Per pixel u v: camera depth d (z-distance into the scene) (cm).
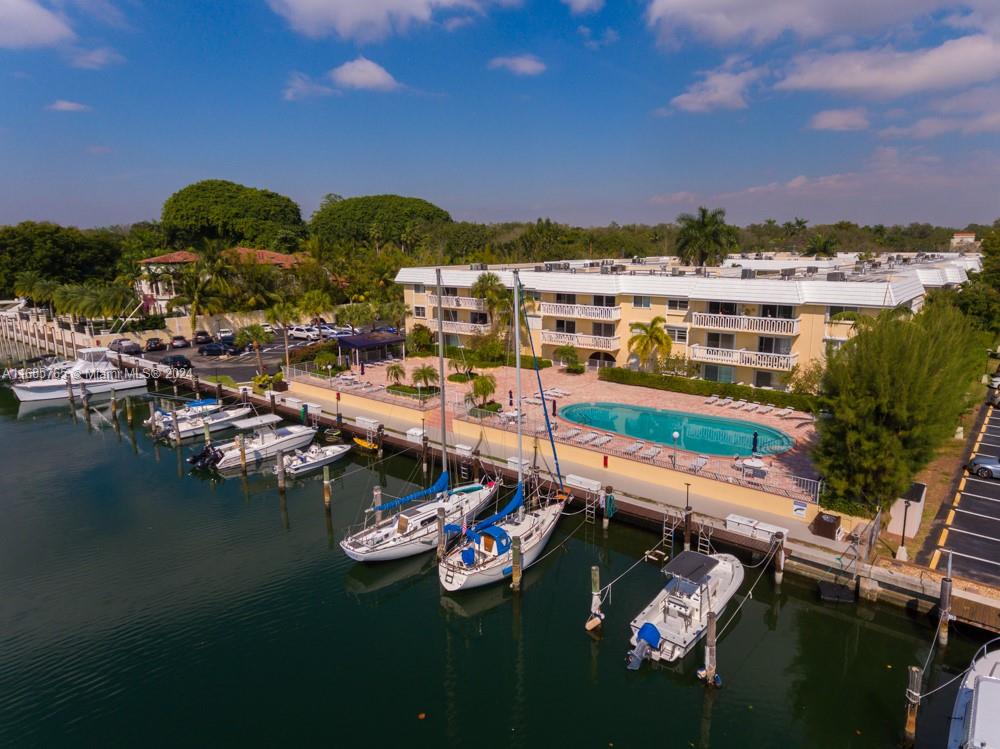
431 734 2081
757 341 4956
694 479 3372
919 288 5253
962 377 2958
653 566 3047
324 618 2738
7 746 2011
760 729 2097
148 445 5012
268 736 2067
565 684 2322
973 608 2333
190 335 8519
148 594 2892
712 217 7531
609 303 5769
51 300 9312
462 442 4347
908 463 2736
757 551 2873
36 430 5409
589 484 3438
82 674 2353
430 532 3228
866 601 2588
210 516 3731
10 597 2862
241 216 13588
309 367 6134
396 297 9631
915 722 1969
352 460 4566
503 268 7081
